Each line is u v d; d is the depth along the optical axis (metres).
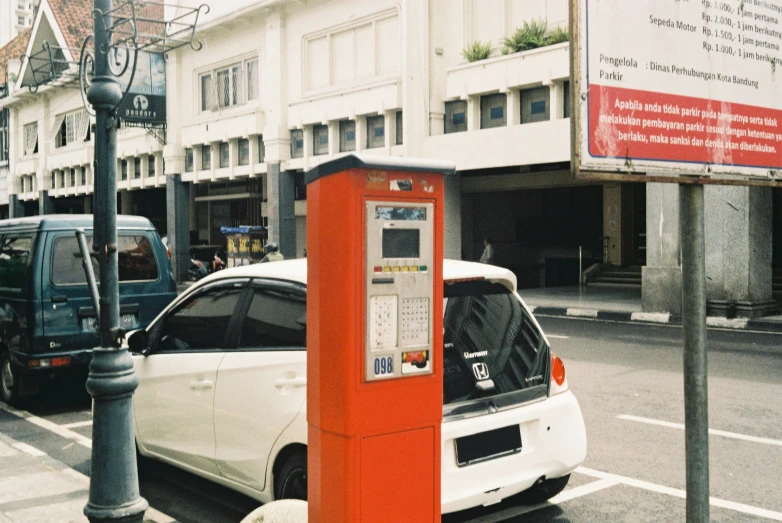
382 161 2.81
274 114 24.45
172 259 29.02
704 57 2.90
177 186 29.00
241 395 4.68
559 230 27.36
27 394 8.48
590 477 5.60
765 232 15.20
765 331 13.72
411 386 2.97
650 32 2.73
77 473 5.77
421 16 19.94
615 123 2.63
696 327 2.68
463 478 4.02
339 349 2.86
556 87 17.33
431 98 20.11
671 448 6.27
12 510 4.89
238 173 26.36
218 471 4.92
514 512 4.95
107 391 4.18
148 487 5.74
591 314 16.45
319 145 23.64
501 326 4.52
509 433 4.27
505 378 4.36
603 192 25.03
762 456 6.02
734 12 3.00
